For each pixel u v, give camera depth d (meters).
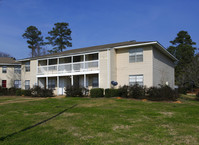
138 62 17.27
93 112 9.23
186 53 37.91
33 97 19.33
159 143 4.96
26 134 5.74
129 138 5.35
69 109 10.23
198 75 27.81
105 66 17.67
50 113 9.15
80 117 8.12
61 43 46.47
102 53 18.00
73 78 21.81
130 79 17.59
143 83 16.84
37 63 23.22
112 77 17.58
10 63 28.20
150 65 16.58
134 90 15.05
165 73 20.42
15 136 5.54
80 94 18.08
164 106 11.20
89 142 5.03
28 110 10.11
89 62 19.19
